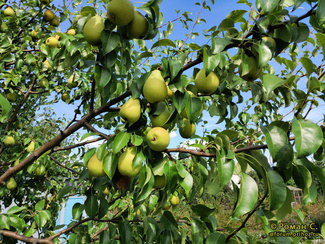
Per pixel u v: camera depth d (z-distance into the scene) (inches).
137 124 68.1
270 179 52.4
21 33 175.9
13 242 84.4
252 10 61.6
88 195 74.5
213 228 71.8
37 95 197.9
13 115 159.8
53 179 176.2
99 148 63.7
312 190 57.2
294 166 57.6
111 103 73.3
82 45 71.9
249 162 61.4
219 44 56.6
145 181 59.5
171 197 114.2
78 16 77.4
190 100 61.4
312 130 47.6
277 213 60.1
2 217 81.9
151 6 61.6
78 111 126.4
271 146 51.4
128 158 61.3
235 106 98.3
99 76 63.9
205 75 59.4
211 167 77.4
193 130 79.7
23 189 159.3
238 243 67.6
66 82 175.5
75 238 78.2
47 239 77.3
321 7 49.3
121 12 56.2
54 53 117.0
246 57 60.1
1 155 157.9
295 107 55.3
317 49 116.9
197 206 73.6
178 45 162.7
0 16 154.6
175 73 58.1
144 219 81.7
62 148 96.7
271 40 58.9
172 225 81.2
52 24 173.9
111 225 80.0
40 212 98.7
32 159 82.0
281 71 130.6
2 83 152.3
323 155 64.9
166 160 67.2
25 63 158.6
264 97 83.0
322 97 51.4
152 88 60.6
